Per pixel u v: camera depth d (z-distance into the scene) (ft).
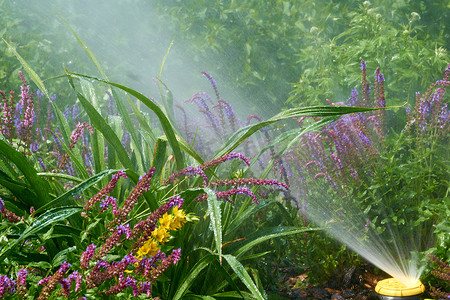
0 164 8.76
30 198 8.46
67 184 9.75
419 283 10.35
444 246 10.77
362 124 11.98
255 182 7.93
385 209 11.58
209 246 9.12
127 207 6.96
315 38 19.24
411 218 11.55
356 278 11.65
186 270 8.54
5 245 6.89
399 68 16.07
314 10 21.58
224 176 11.12
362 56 17.61
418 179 11.96
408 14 20.59
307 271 12.18
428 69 15.97
